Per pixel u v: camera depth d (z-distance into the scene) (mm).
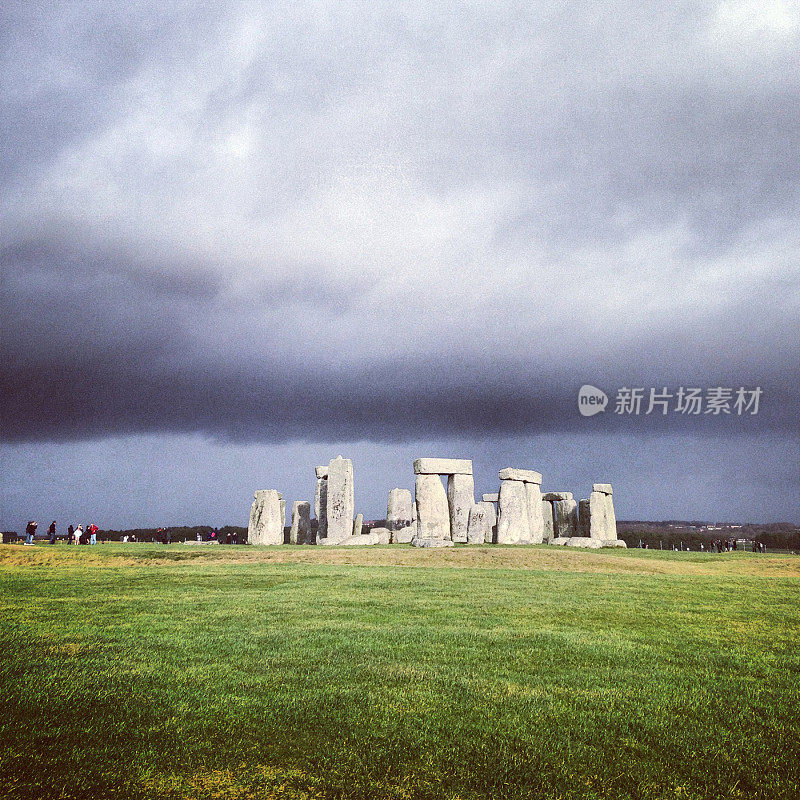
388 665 8828
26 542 31406
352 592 15492
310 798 5418
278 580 17625
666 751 6328
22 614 12266
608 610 13461
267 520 34250
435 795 5488
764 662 9312
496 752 6227
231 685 7926
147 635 10484
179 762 5945
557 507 44656
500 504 34406
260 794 5453
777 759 6191
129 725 6676
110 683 7898
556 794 5531
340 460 35781
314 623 11586
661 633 11203
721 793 5605
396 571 20188
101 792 5402
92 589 15641
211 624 11422
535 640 10422
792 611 13719
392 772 5840
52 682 7883
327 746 6305
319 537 38562
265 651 9508
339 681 8125
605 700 7590
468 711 7188
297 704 7312
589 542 33656
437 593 15430
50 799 5254
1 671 8289
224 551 25109
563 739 6527
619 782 5746
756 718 7141
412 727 6738
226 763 5961
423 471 35250
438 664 8922
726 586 17984
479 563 22984
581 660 9266
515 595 15336
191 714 6988
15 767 5727
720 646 10281
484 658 9273
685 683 8258
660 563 25062
